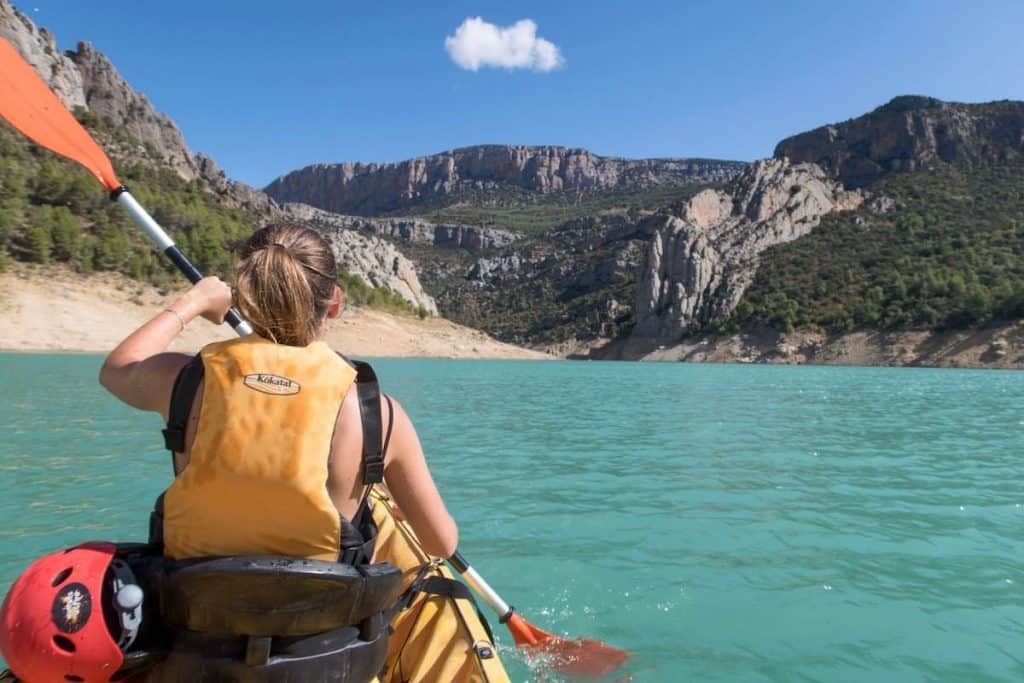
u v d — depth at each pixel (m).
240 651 1.81
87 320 60.53
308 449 1.84
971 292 100.25
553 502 8.09
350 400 1.95
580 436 14.05
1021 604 5.11
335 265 2.13
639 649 4.32
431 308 156.00
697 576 5.63
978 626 4.72
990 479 9.81
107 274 68.75
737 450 12.30
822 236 151.38
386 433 1.99
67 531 6.29
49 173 75.75
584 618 4.77
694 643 4.42
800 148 192.75
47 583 1.81
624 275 191.75
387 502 3.51
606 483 9.19
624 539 6.61
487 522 7.17
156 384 1.99
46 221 67.81
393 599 2.11
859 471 10.34
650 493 8.62
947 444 13.57
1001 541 6.69
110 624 1.78
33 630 1.76
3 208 69.00
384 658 2.09
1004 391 33.31
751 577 5.62
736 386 36.28
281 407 1.86
